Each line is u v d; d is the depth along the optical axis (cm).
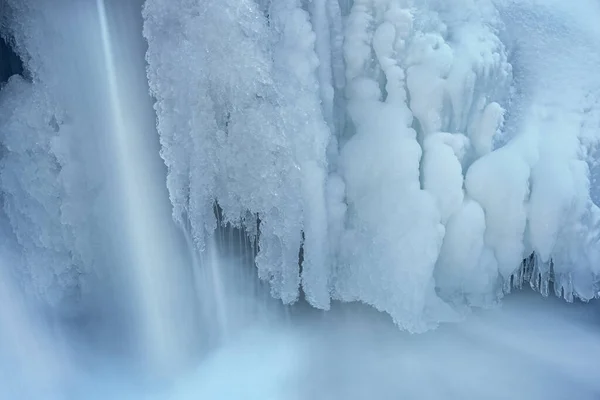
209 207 777
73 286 841
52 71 773
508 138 807
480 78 781
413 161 752
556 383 721
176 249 820
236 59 715
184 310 836
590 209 790
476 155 800
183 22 709
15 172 802
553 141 792
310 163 749
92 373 795
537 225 776
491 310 828
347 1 786
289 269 790
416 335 801
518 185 759
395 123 762
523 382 731
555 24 857
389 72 767
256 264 825
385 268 768
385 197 762
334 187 768
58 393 771
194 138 737
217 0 698
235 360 795
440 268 794
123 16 745
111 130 783
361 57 771
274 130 741
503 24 842
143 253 820
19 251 838
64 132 778
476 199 775
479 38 795
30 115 782
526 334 785
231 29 707
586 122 808
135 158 790
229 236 828
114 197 805
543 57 842
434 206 745
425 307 782
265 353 800
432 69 754
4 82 830
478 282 791
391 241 758
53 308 841
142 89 768
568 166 778
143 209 805
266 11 754
